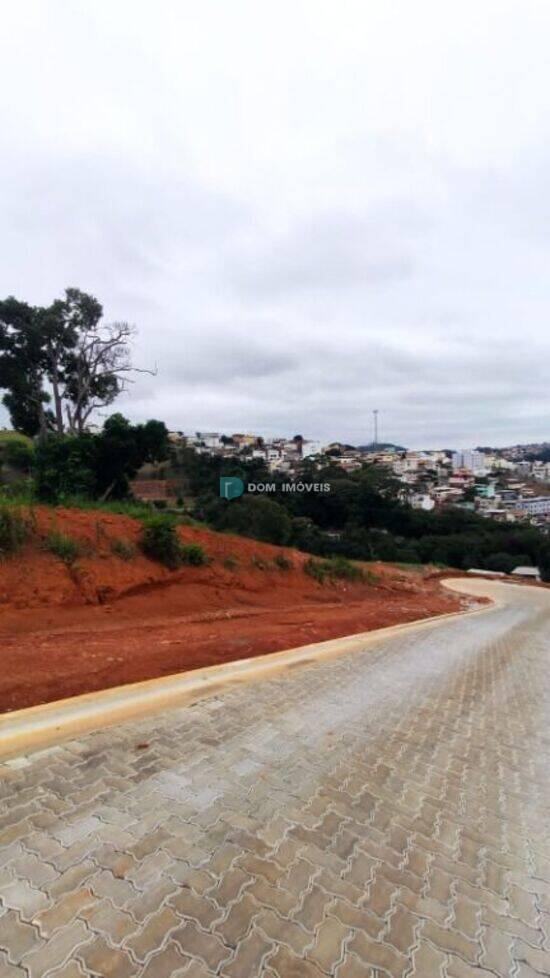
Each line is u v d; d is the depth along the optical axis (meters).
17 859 2.24
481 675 7.72
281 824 2.81
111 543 8.90
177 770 3.24
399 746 4.30
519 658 9.81
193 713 4.27
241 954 1.88
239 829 2.70
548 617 18.48
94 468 15.72
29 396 25.80
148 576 8.74
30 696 3.98
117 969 1.74
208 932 1.96
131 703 4.17
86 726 3.69
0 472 19.17
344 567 16.06
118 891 2.12
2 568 6.94
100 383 28.02
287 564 13.40
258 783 3.24
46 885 2.11
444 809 3.32
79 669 4.70
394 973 1.90
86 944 1.83
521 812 3.49
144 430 16.92
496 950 2.11
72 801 2.75
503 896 2.50
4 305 24.03
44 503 10.48
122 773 3.11
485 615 16.64
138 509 12.02
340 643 8.06
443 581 29.44
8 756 3.13
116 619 7.12
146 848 2.42
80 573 7.66
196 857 2.41
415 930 2.15
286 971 1.83
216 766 3.38
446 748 4.46
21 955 1.75
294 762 3.63
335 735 4.28
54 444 14.86
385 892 2.37
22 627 6.02
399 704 5.50
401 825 3.02
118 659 5.16
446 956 2.03
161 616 7.77
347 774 3.59
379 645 8.54
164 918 2.00
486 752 4.55
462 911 2.33
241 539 13.47
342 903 2.24
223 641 6.62
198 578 9.91
